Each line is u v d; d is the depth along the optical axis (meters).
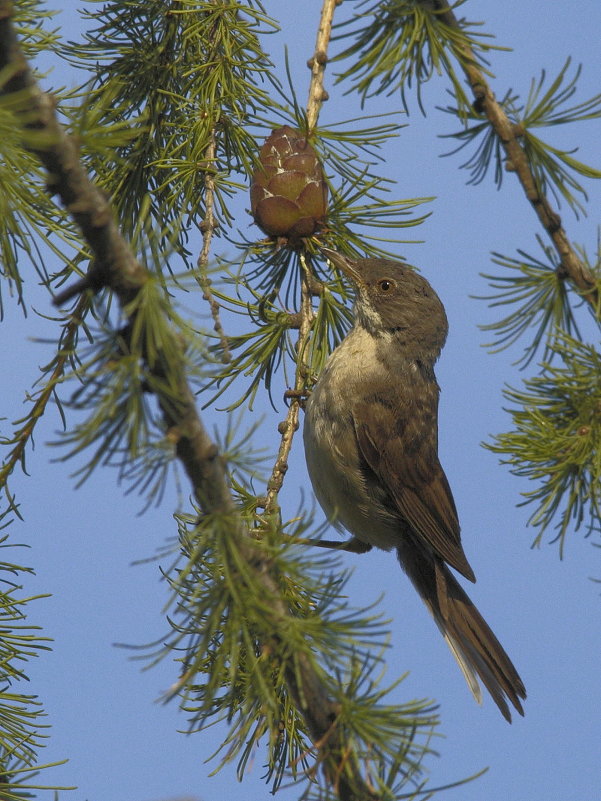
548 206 6.85
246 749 6.40
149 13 9.19
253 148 9.24
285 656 5.07
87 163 9.05
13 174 5.57
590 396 6.72
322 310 9.88
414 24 6.74
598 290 6.79
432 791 4.98
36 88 4.43
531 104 6.81
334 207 9.14
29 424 7.72
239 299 9.15
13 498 7.51
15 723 6.71
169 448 4.66
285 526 5.43
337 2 8.35
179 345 4.63
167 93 8.91
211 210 8.38
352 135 8.65
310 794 5.07
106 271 4.64
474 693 10.09
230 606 5.29
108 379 4.53
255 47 9.05
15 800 5.89
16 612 6.98
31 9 6.80
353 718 4.95
